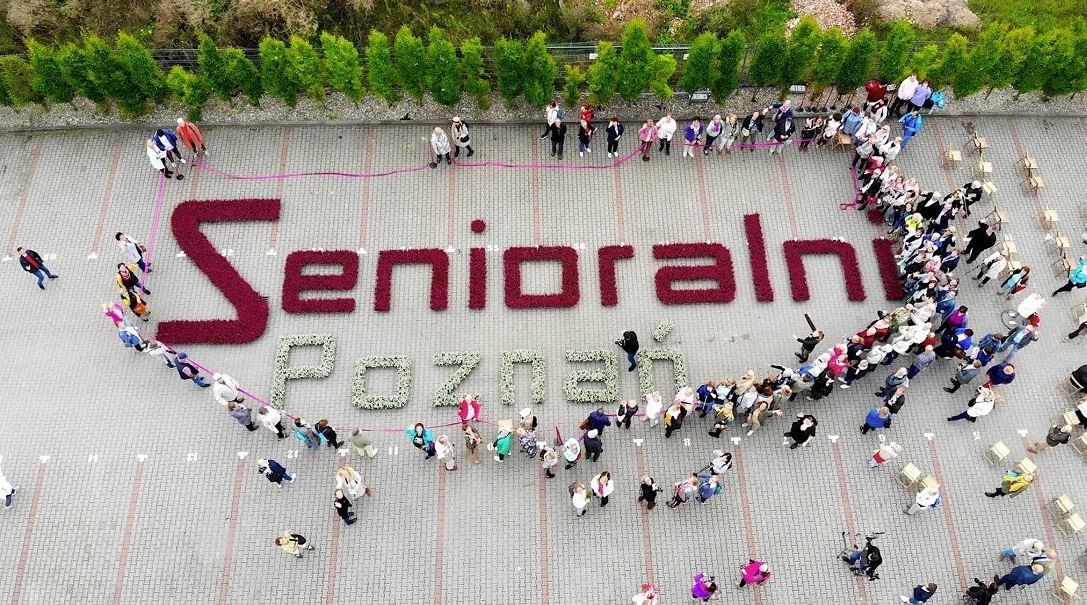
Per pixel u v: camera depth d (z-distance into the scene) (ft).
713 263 93.56
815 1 111.14
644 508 79.10
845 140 98.89
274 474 75.82
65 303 89.04
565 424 83.25
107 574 75.51
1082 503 79.82
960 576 76.43
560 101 103.86
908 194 88.94
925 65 97.04
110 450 81.20
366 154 99.71
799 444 81.46
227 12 105.29
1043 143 101.96
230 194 96.02
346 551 76.64
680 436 82.79
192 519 77.97
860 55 94.89
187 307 88.84
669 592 75.31
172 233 93.35
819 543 77.82
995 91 105.91
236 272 90.68
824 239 94.12
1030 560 75.66
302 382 84.84
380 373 85.71
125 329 81.76
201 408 83.46
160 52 100.94
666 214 96.22
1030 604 75.10
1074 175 99.50
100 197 95.66
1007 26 110.32
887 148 93.91
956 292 85.97
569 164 99.40
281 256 92.43
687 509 79.10
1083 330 87.45
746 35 108.37
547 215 95.81
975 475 81.30
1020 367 87.15
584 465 81.10
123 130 100.73
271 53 92.58
